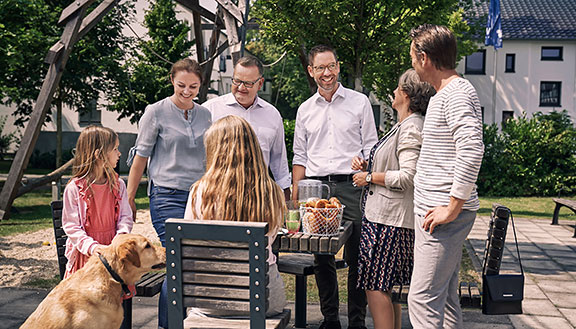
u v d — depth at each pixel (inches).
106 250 118.4
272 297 107.0
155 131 157.9
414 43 115.2
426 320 113.7
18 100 742.5
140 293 133.9
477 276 256.4
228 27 305.9
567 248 339.6
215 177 104.2
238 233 93.4
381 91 702.5
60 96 791.7
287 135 649.6
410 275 138.6
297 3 430.3
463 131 105.5
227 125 106.6
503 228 134.1
